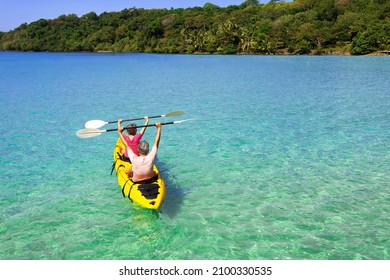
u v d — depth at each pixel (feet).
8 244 18.37
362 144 34.73
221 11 346.54
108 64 169.68
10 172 28.02
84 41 360.48
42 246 18.21
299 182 25.86
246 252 17.63
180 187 25.09
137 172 21.71
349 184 25.45
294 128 41.32
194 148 34.01
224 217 20.92
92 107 56.34
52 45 378.53
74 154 32.53
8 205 22.49
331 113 49.75
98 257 17.35
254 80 93.91
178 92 72.79
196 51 290.56
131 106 57.31
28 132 40.29
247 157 31.32
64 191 24.54
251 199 23.20
